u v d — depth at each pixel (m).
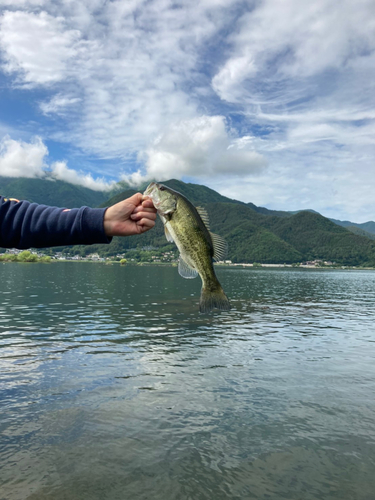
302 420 10.83
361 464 8.64
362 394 12.92
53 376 14.37
